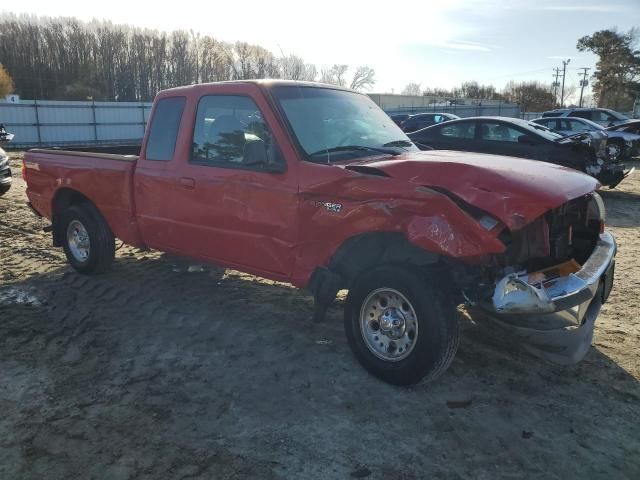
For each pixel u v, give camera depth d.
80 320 5.00
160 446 3.22
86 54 64.25
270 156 4.30
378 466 3.07
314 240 4.11
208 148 4.80
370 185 3.73
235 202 4.52
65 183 6.10
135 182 5.36
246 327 4.86
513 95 88.00
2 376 4.01
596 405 3.71
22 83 59.16
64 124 34.47
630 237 8.68
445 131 12.16
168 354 4.38
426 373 3.65
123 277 6.16
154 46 65.50
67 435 3.32
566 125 18.25
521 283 3.39
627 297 5.80
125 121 37.31
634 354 4.45
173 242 5.18
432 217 3.49
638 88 72.19
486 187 3.43
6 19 64.50
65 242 6.34
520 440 3.32
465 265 3.73
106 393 3.80
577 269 3.83
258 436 3.33
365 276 3.93
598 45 74.69
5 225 8.63
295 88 4.66
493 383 3.96
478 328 4.85
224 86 4.70
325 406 3.65
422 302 3.59
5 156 10.48
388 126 5.07
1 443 3.24
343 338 4.66
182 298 5.54
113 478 2.95
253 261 4.56
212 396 3.77
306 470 3.03
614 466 3.11
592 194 4.24
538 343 3.81
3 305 5.32
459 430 3.41
